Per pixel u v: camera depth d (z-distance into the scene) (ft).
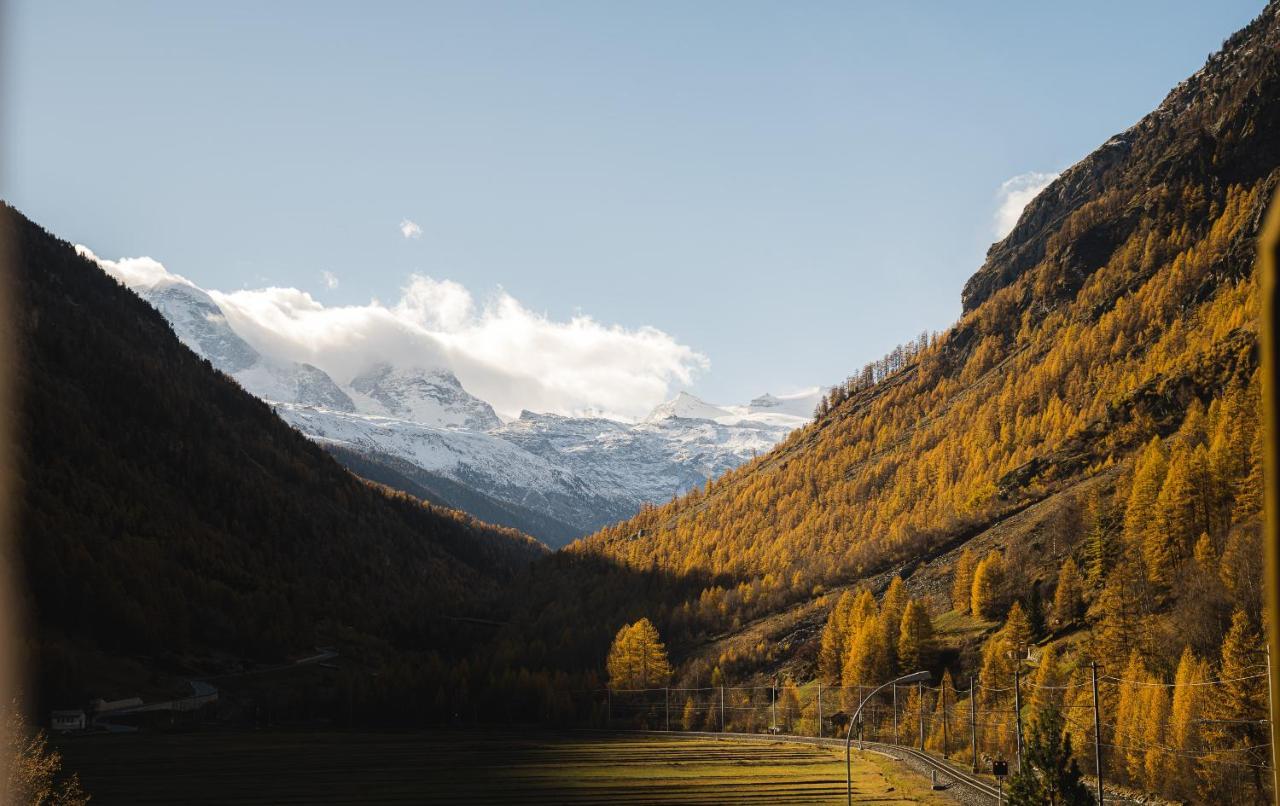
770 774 554.05
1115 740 440.04
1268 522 20.33
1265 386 20.42
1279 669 20.80
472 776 580.71
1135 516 654.12
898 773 512.22
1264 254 20.65
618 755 653.30
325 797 515.91
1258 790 373.81
